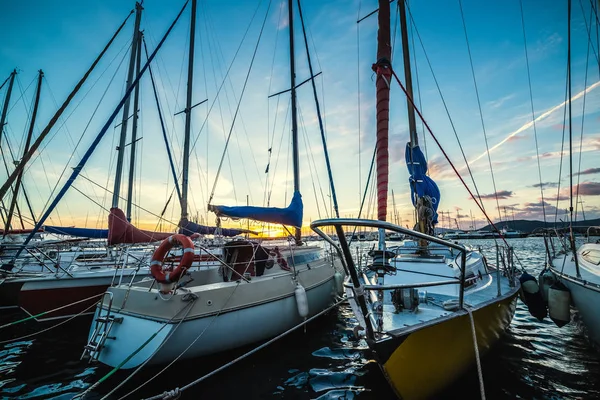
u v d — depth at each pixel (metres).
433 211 6.55
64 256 10.13
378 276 3.63
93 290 7.51
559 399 3.92
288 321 5.93
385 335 3.16
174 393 3.14
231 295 5.05
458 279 3.64
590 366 4.84
